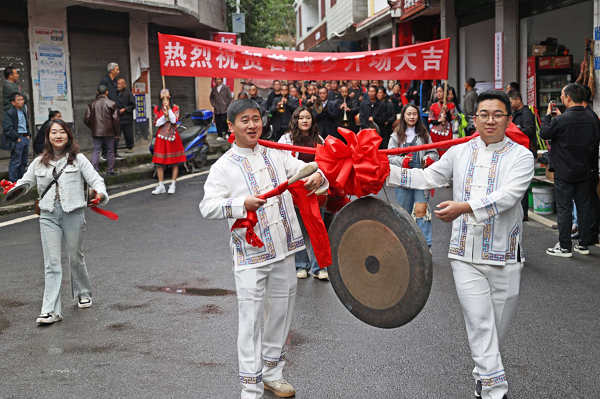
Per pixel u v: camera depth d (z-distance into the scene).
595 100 9.34
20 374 4.20
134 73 18.05
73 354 4.53
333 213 6.17
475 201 3.35
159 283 6.25
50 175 5.27
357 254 3.38
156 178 14.08
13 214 9.99
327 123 12.62
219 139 19.98
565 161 6.86
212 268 6.77
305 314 5.32
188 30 21.80
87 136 16.34
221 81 20.27
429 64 5.04
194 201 11.03
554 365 4.21
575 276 6.26
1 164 13.02
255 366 3.58
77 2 14.51
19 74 14.17
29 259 7.22
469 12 16.58
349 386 3.95
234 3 29.88
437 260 6.98
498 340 3.67
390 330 4.90
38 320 5.14
